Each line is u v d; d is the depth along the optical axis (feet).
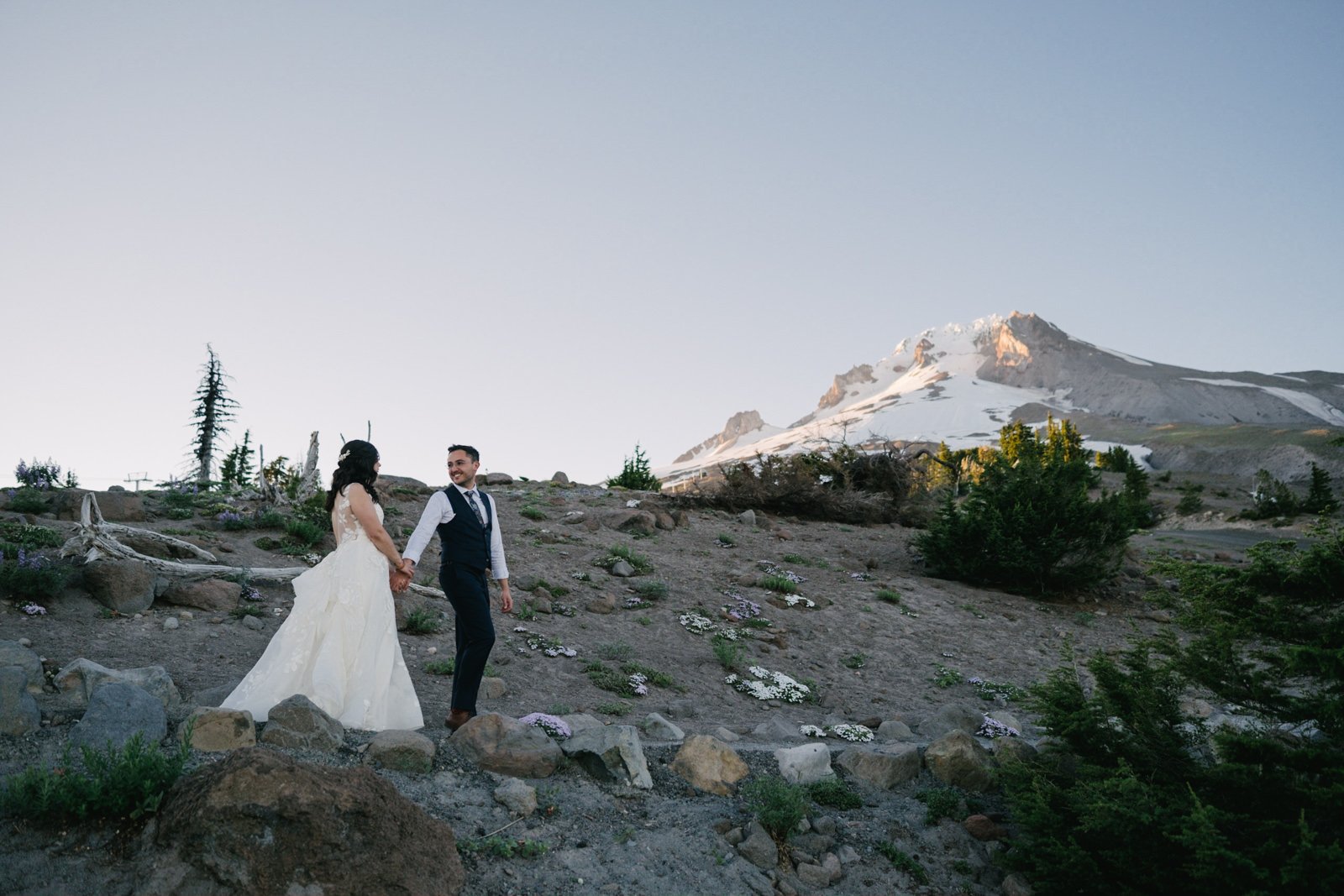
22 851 11.14
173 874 10.94
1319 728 15.38
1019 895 15.15
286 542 35.09
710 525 56.34
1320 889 11.93
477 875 12.75
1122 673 17.15
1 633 20.49
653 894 13.26
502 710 21.59
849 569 50.01
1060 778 17.30
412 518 44.45
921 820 17.66
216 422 105.50
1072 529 49.16
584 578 38.52
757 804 16.66
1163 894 14.03
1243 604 16.38
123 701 14.87
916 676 33.30
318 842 11.32
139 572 24.48
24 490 36.78
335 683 16.80
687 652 31.42
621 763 16.87
